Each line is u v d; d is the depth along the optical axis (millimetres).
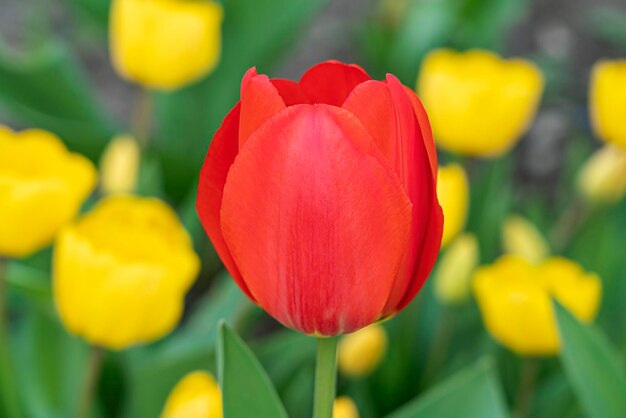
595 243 1093
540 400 1023
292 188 641
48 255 1086
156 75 1076
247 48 1305
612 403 818
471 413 824
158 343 1057
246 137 647
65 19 1825
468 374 827
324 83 667
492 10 1455
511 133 1023
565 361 817
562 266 946
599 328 1054
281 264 652
